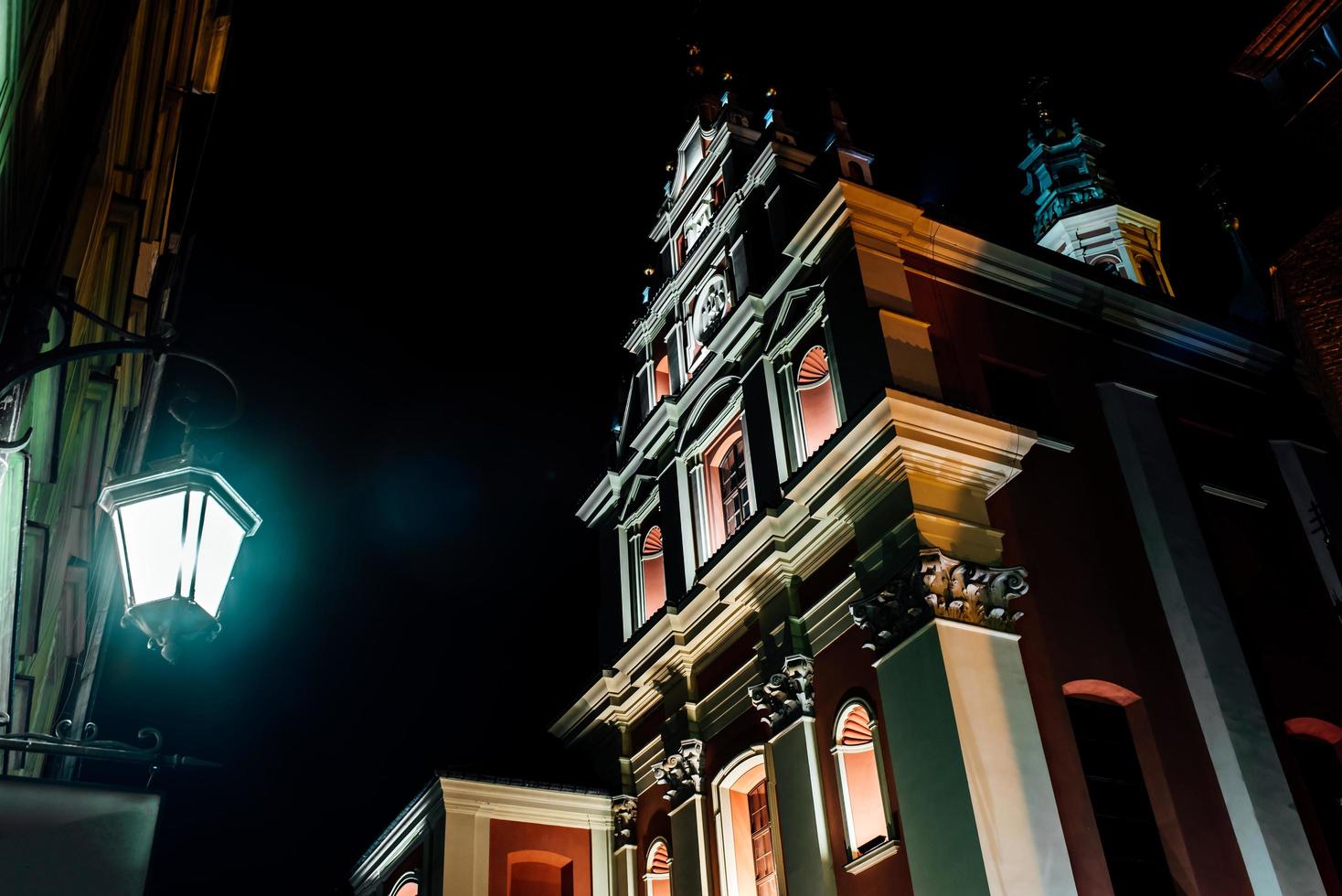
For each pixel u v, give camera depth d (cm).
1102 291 2145
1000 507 1741
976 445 1708
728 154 2606
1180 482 1925
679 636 2164
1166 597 1778
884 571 1659
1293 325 1700
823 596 1838
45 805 539
